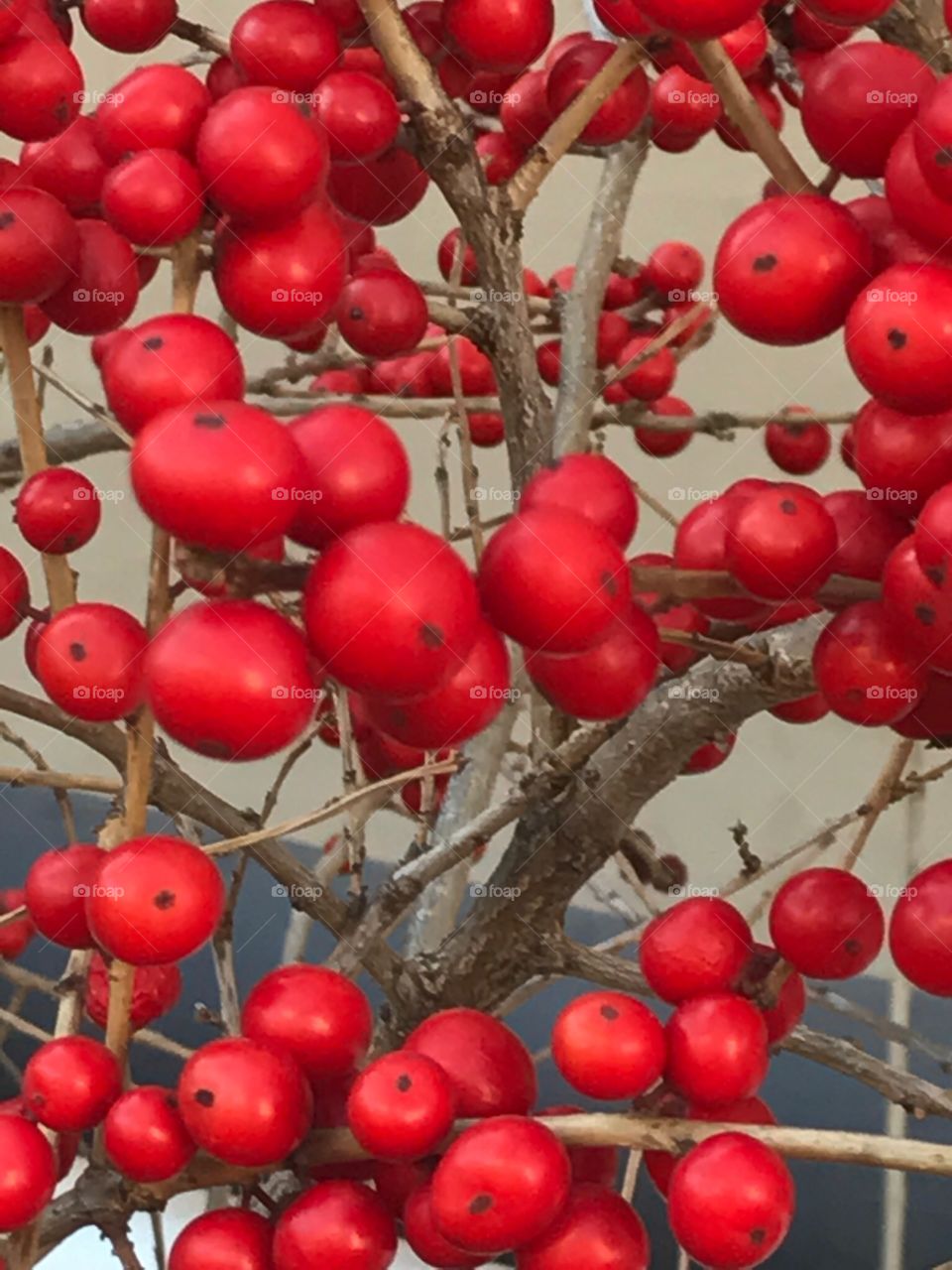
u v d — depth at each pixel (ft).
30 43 0.58
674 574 0.57
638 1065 0.58
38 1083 0.59
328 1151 0.60
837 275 0.55
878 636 0.56
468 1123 0.59
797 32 0.64
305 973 0.61
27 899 0.62
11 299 0.58
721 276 0.55
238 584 0.53
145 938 0.57
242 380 0.55
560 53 0.67
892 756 0.67
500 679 0.55
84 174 0.59
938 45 0.61
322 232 0.57
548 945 0.68
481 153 0.69
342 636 0.52
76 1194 0.62
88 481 0.61
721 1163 0.56
